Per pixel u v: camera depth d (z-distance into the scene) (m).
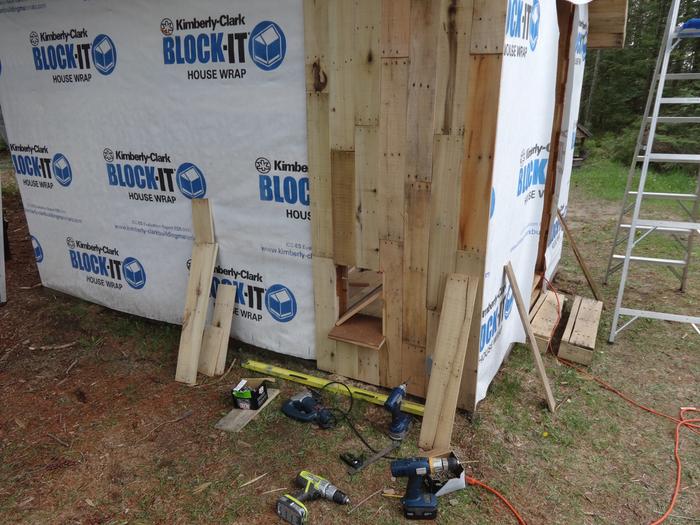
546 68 3.49
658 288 5.29
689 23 3.55
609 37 4.91
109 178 4.16
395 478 2.75
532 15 2.95
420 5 2.58
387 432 3.10
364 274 4.79
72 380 3.74
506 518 2.51
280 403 3.40
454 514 2.53
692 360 3.96
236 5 3.09
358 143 2.98
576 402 3.43
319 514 2.53
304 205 3.33
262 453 2.96
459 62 2.57
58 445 3.05
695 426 3.20
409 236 3.02
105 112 3.92
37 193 4.73
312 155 3.16
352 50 2.82
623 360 3.96
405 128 2.82
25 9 3.96
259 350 4.02
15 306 4.88
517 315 3.93
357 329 3.46
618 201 9.15
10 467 2.88
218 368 3.77
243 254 3.71
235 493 2.67
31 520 2.53
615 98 16.56
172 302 4.27
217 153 3.53
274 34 3.03
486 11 2.45
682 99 3.69
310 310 3.60
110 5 3.55
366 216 3.12
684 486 2.72
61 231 4.72
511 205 3.21
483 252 2.84
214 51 3.27
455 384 2.90
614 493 2.67
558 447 3.00
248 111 3.30
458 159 2.73
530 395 3.49
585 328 4.11
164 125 3.67
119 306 4.62
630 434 3.13
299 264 3.51
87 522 2.51
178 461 2.91
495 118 2.58
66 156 4.33
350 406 3.33
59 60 3.98
